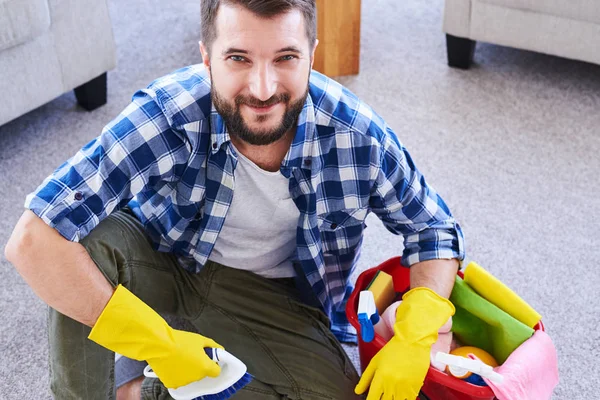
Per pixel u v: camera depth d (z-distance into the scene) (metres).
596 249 1.71
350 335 1.53
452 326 1.31
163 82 1.16
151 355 1.12
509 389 1.14
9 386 1.44
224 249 1.30
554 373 1.25
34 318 1.57
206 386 1.15
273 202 1.21
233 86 1.04
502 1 2.10
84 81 2.06
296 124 1.14
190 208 1.20
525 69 2.31
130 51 2.39
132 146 1.11
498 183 1.88
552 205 1.82
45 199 1.08
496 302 1.30
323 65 2.25
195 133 1.13
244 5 0.99
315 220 1.23
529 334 1.25
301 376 1.25
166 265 1.30
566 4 2.02
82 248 1.13
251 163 1.15
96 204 1.10
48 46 1.93
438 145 2.01
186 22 2.54
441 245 1.27
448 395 1.22
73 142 2.03
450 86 2.23
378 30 2.49
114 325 1.11
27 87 1.92
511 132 2.05
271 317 1.31
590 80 2.25
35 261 1.08
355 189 1.22
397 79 2.26
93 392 1.24
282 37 1.01
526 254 1.70
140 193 1.23
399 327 1.20
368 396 1.18
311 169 1.17
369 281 1.37
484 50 2.40
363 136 1.18
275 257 1.32
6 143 2.02
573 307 1.58
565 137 2.03
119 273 1.23
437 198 1.30
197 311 1.32
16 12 1.77
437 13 2.58
